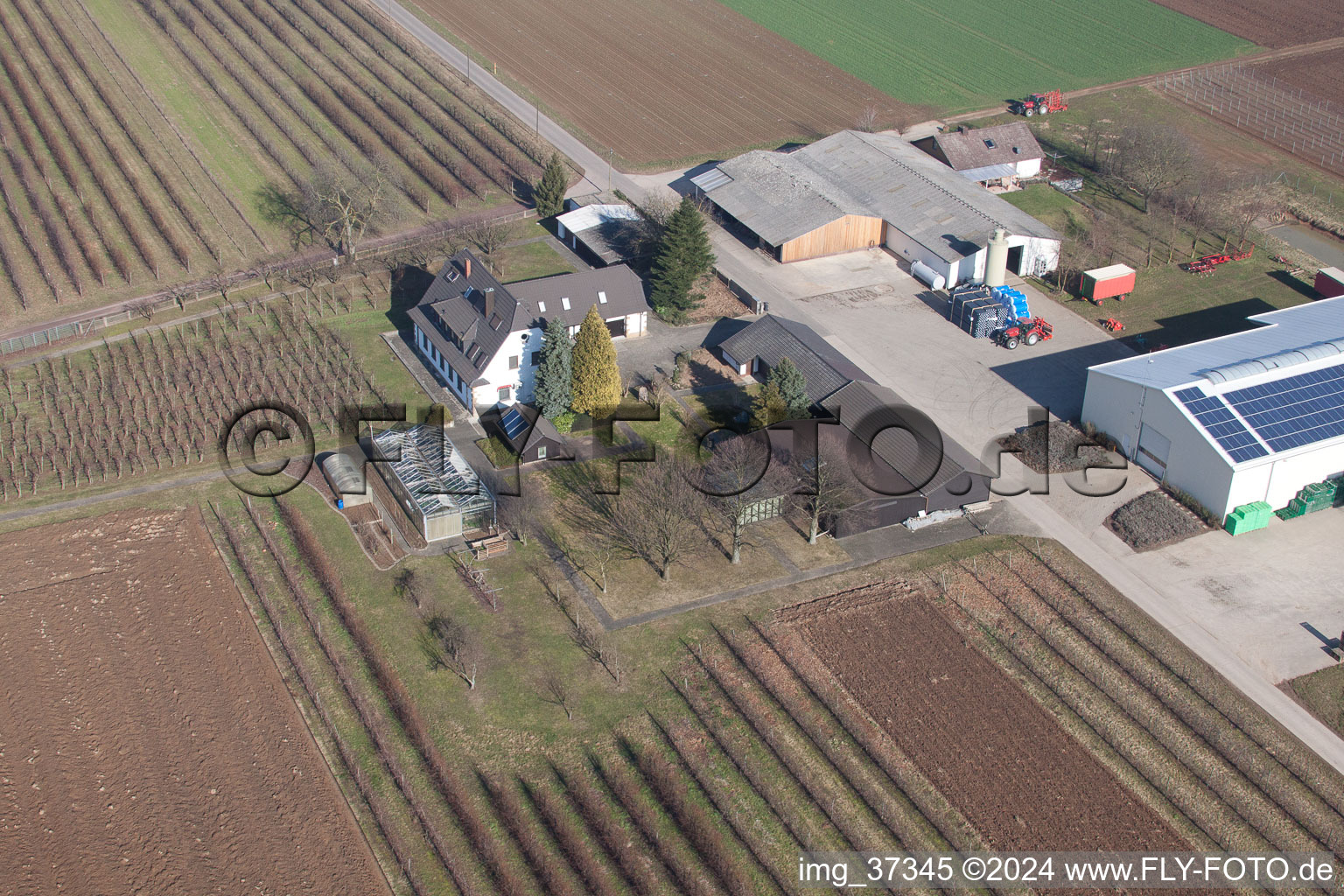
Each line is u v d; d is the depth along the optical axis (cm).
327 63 16638
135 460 9212
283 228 12688
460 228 12681
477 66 16712
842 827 6594
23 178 13338
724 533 8606
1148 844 6531
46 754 6912
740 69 17075
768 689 7406
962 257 11600
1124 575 8350
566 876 6297
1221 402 8944
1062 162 14475
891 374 10394
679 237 10694
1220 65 17425
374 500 8856
